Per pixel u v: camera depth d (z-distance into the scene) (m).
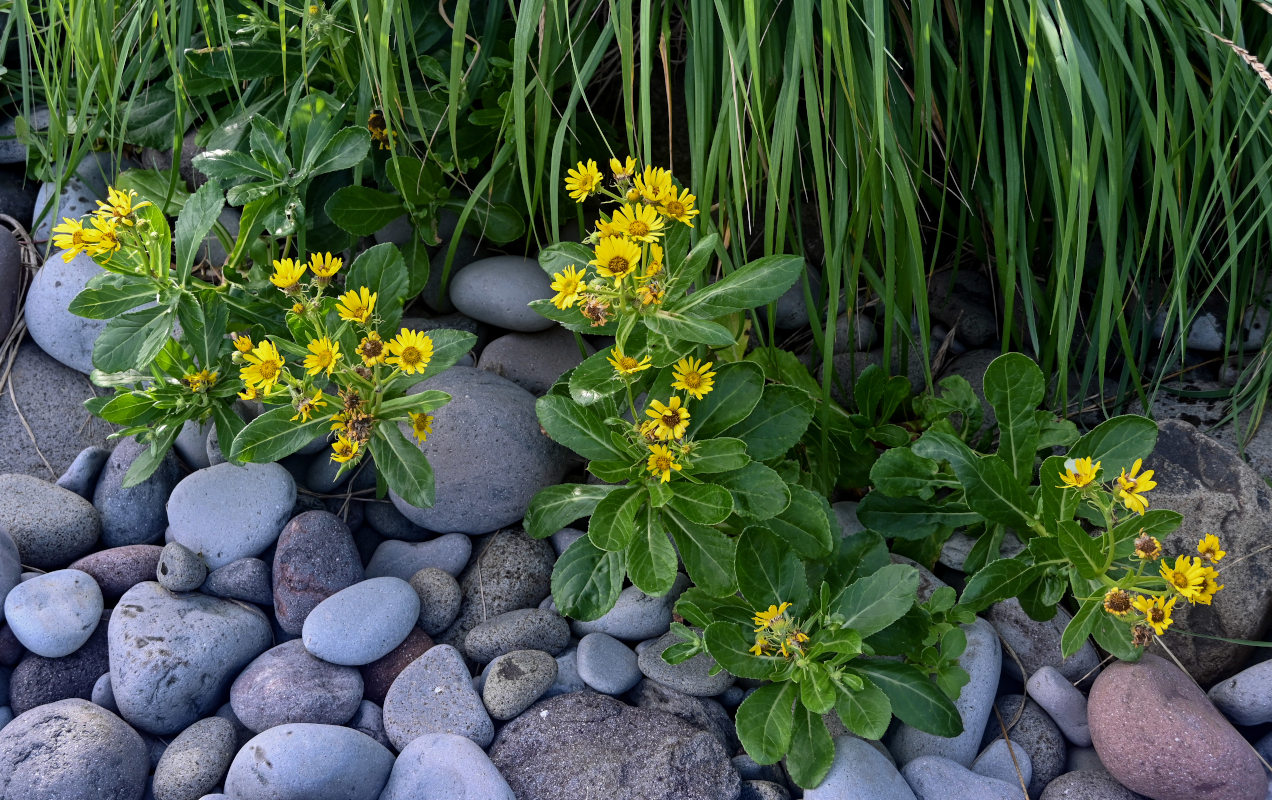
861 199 1.44
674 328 1.33
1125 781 1.36
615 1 1.45
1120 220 1.61
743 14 1.45
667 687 1.44
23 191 1.74
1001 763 1.40
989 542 1.47
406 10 1.47
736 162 1.40
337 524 1.51
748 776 1.39
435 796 1.35
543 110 1.46
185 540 1.49
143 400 1.47
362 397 1.39
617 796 1.35
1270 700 1.39
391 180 1.58
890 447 1.56
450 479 1.52
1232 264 1.47
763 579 1.39
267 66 1.61
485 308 1.64
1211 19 1.42
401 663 1.45
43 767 1.33
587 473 1.60
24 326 1.66
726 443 1.37
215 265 1.68
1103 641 1.38
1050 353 1.54
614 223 1.31
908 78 1.58
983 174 1.59
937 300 1.72
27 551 1.48
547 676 1.42
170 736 1.42
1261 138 1.51
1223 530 1.45
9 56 1.75
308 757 1.33
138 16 1.52
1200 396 1.61
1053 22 1.43
